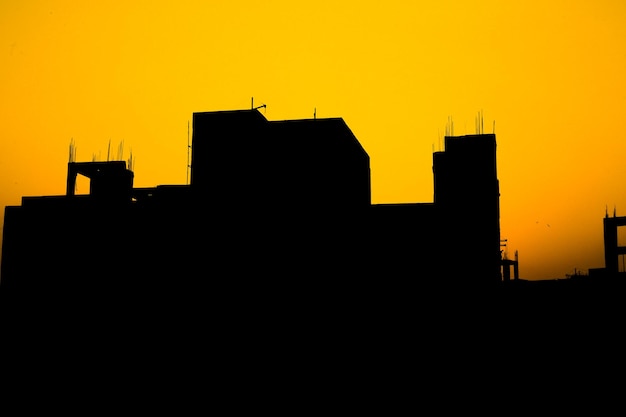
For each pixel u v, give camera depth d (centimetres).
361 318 7912
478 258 7838
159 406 6650
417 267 8106
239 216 6981
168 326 7125
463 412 6109
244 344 6800
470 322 7719
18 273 8244
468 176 7981
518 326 9656
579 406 6203
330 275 7031
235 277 6912
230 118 7081
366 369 7200
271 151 7450
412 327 7838
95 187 8462
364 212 8525
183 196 7794
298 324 6969
